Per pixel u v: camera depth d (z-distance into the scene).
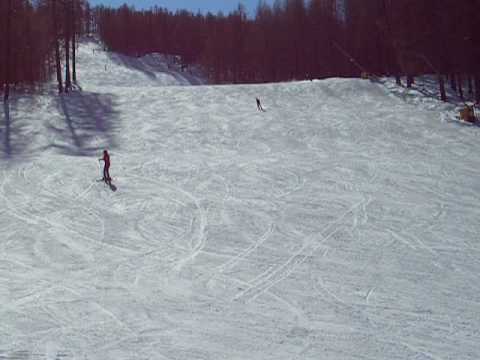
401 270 14.19
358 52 66.38
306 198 21.06
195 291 12.71
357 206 20.11
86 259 14.74
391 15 48.94
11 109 36.81
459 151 30.02
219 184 22.95
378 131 34.41
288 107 40.78
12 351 9.55
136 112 38.81
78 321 10.95
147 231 17.22
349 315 11.45
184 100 42.44
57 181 22.75
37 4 46.38
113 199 20.59
